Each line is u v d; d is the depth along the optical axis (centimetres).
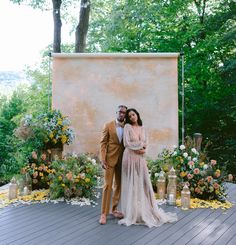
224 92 1350
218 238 436
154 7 1378
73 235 447
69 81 775
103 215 496
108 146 511
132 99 768
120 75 770
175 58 762
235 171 1324
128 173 501
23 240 430
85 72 773
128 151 502
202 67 1345
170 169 640
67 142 703
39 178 674
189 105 1377
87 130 774
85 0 1206
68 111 777
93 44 1561
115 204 523
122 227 477
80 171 623
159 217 497
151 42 1491
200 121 1394
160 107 764
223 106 1354
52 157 688
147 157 737
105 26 1466
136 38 1479
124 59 768
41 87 1614
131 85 768
